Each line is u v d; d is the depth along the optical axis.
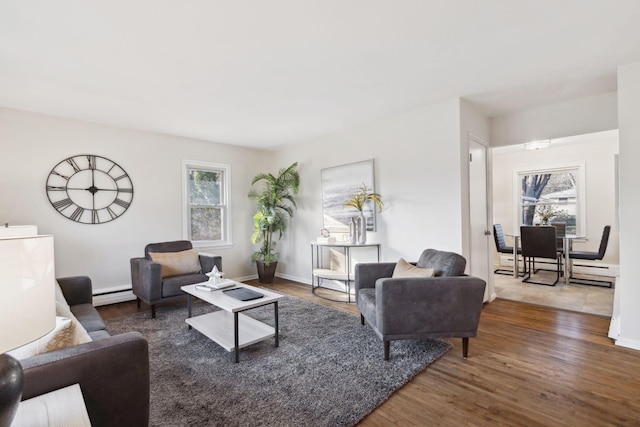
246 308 2.38
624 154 2.52
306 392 1.92
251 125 4.12
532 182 6.18
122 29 1.97
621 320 2.56
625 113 2.53
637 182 2.47
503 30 2.06
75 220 3.77
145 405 1.34
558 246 5.33
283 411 1.74
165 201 4.48
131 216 4.18
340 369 2.20
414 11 1.85
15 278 0.67
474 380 2.06
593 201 5.52
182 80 2.73
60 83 2.76
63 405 0.99
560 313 3.40
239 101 3.26
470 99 3.34
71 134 3.75
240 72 2.60
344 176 4.41
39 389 1.08
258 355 2.43
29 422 0.87
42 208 3.56
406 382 2.03
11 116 3.38
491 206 4.02
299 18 1.89
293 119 3.89
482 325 3.05
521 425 1.62
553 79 2.85
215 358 2.38
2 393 0.66
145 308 3.75
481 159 3.79
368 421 1.67
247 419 1.68
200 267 4.01
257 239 5.11
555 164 5.88
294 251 5.30
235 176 5.27
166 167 4.50
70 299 2.63
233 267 5.23
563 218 5.83
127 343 1.30
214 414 1.72
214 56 2.33
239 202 5.32
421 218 3.60
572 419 1.66
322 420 1.66
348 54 2.34
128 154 4.17
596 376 2.08
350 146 4.35
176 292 3.48
